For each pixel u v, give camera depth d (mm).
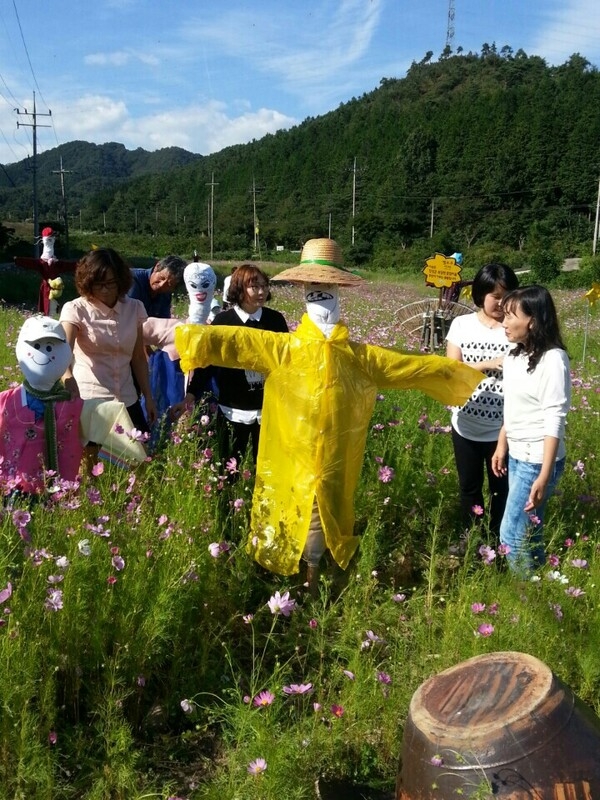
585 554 3982
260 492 3678
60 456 3711
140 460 3783
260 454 3686
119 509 3352
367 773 2654
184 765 2693
